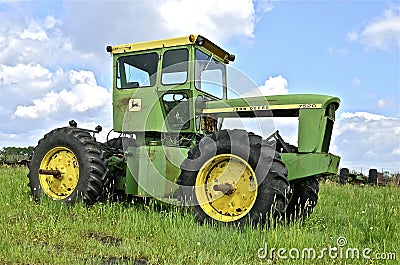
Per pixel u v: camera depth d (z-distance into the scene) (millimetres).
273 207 5602
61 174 7121
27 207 6598
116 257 4488
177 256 4484
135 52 7176
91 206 6707
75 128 7211
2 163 16234
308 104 6105
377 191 10414
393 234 5547
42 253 4328
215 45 7016
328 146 6211
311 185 6844
